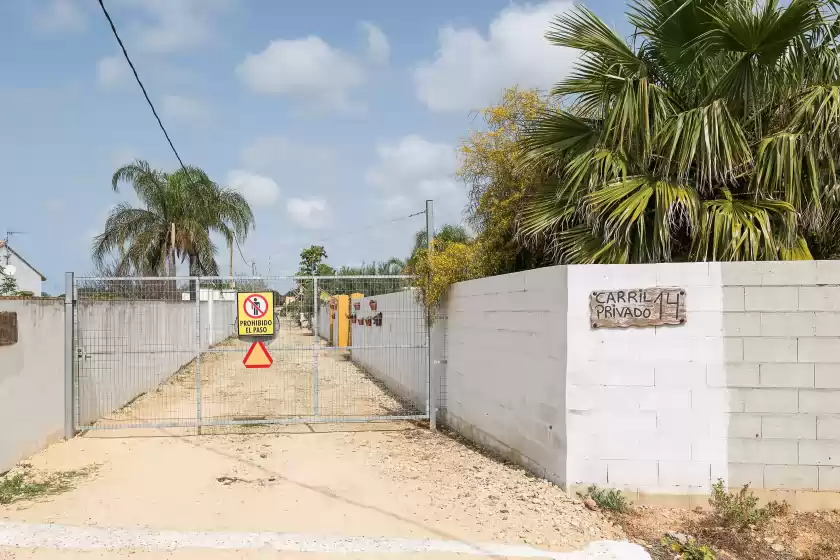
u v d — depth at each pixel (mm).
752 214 6367
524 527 5488
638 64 7242
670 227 6707
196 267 24734
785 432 5898
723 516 5645
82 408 9602
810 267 5895
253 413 11484
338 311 23078
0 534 5348
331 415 11164
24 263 37969
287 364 19844
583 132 7766
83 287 9641
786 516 5746
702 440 5969
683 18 6875
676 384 6000
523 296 7172
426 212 10109
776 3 6141
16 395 7500
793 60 6836
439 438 9352
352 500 6379
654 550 5141
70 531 5453
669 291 6012
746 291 5945
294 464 7828
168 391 14234
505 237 9250
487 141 9797
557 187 7859
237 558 4934
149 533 5430
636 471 6039
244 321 9562
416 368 11625
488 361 8289
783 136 6453
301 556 4969
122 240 23547
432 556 4969
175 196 24188
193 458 8125
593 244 6961
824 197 6625
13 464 7379
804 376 5895
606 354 6082
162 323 15469
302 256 41875
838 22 6797
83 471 7449
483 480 6898
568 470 6117
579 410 6109
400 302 13117
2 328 7102
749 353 5938
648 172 6977
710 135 6434
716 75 7133
